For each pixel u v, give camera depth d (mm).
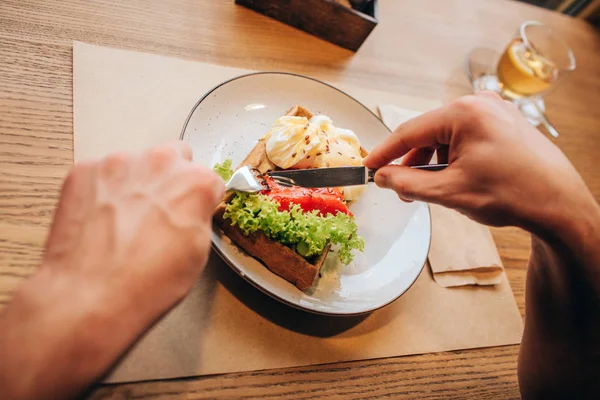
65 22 514
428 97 691
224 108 525
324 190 483
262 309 456
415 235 535
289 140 492
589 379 415
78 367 260
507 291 573
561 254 374
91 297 266
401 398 468
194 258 301
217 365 419
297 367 445
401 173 406
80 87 487
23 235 410
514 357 532
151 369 399
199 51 571
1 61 467
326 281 473
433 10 803
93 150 464
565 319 411
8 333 257
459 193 378
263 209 433
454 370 500
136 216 292
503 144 369
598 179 751
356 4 648
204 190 313
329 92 587
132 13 555
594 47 943
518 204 359
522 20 892
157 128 502
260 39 618
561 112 793
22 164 435
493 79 758
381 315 501
